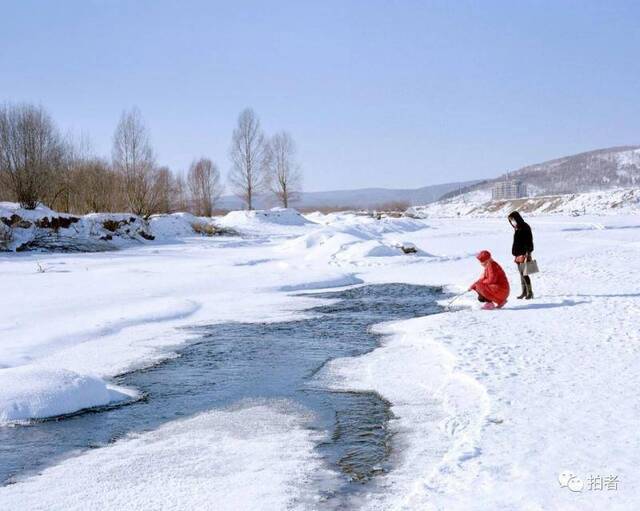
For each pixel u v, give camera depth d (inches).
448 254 1034.1
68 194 1804.9
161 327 485.7
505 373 306.8
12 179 1455.5
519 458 204.1
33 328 466.3
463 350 359.6
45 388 286.7
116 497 193.2
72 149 1893.5
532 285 629.3
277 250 1113.4
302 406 285.6
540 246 1135.6
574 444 213.0
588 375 296.8
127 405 294.4
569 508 169.2
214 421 267.7
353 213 3225.9
